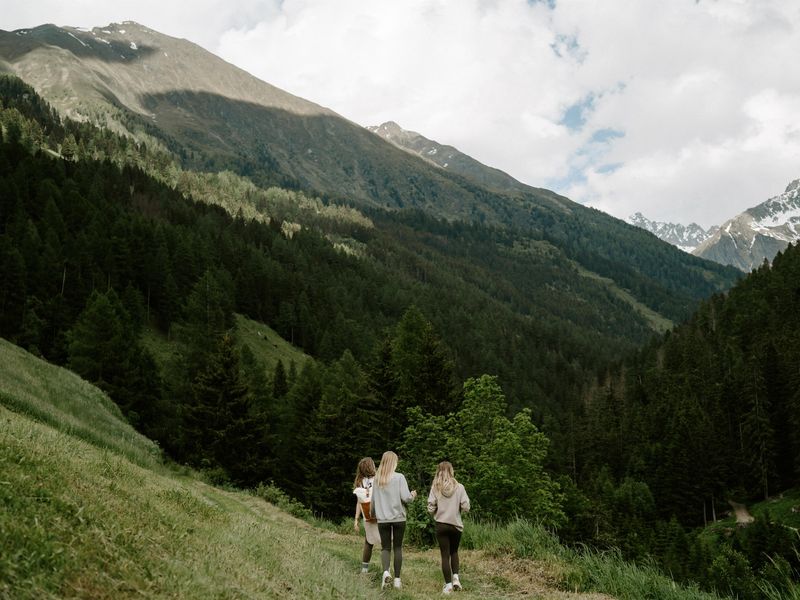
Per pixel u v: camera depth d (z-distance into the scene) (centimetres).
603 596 1073
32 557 447
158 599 501
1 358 2798
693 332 14025
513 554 1354
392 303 18312
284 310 12681
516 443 2853
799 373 7988
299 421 6009
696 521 7812
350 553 1367
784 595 933
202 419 4650
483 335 18625
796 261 13762
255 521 1272
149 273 10181
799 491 7381
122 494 852
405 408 4272
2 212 10319
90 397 3145
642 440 9888
